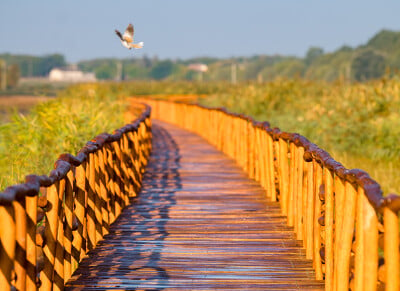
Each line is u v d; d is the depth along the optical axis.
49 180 8.38
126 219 15.59
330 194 9.62
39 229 9.09
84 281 10.34
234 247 12.66
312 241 11.68
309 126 30.25
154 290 9.92
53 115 25.44
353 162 23.36
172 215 16.06
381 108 30.48
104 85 79.00
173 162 27.84
